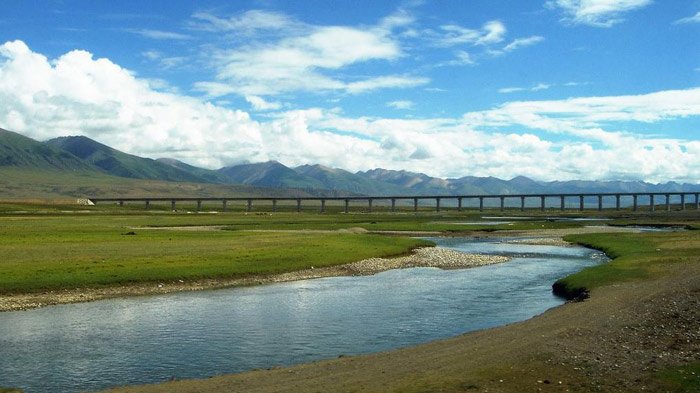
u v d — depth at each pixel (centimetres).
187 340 3812
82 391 2795
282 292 5831
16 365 3231
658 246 9569
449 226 16912
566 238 13100
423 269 7906
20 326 4184
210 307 4981
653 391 2420
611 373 2688
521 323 3994
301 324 4312
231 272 6706
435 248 11000
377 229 15762
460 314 4712
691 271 6078
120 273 6125
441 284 6450
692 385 2469
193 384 2755
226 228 14250
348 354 3491
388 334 4009
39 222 14312
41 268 6112
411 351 3325
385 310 4878
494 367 2827
